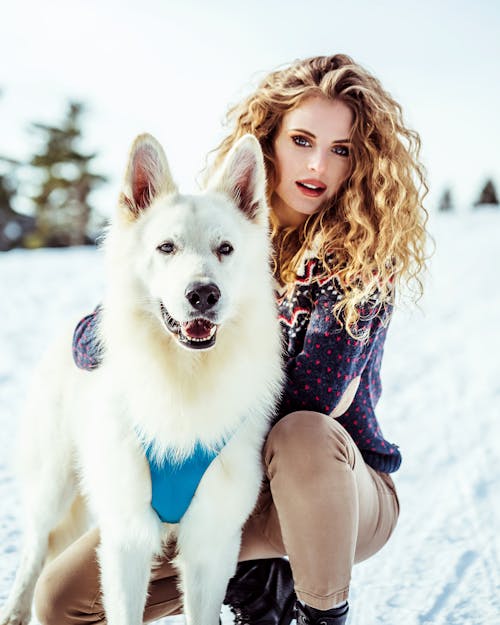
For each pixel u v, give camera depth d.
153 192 2.69
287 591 2.73
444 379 7.25
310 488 2.23
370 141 2.70
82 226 34.88
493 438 5.28
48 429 2.99
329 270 2.57
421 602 2.94
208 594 2.52
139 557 2.48
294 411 2.55
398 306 2.80
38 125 34.34
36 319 10.00
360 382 2.61
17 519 3.66
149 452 2.41
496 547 3.48
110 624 2.44
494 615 2.80
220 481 2.43
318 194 2.79
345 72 2.74
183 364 2.43
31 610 2.85
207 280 2.34
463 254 18.48
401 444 5.18
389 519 2.65
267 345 2.55
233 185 2.76
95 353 2.71
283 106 2.80
